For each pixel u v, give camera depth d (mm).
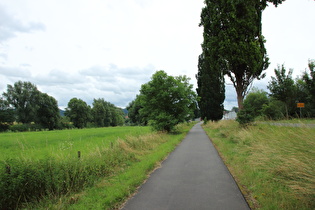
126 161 8867
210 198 4641
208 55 21578
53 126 75688
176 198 4715
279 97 19047
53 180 5449
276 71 19172
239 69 20016
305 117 8797
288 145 5984
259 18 19000
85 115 89625
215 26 19344
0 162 5293
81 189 5852
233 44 17844
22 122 73000
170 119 22641
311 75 18422
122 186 5609
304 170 4559
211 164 8133
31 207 4691
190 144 14625
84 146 13773
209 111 39375
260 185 5148
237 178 6121
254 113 14766
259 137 9008
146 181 6137
